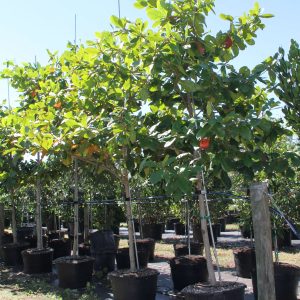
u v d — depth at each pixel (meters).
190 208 10.30
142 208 12.77
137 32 3.79
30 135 4.09
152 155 4.18
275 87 4.00
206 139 3.31
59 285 6.38
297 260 8.02
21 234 11.83
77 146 4.43
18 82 6.58
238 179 7.18
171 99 4.25
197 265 5.71
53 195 11.34
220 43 3.93
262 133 3.61
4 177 7.02
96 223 10.16
